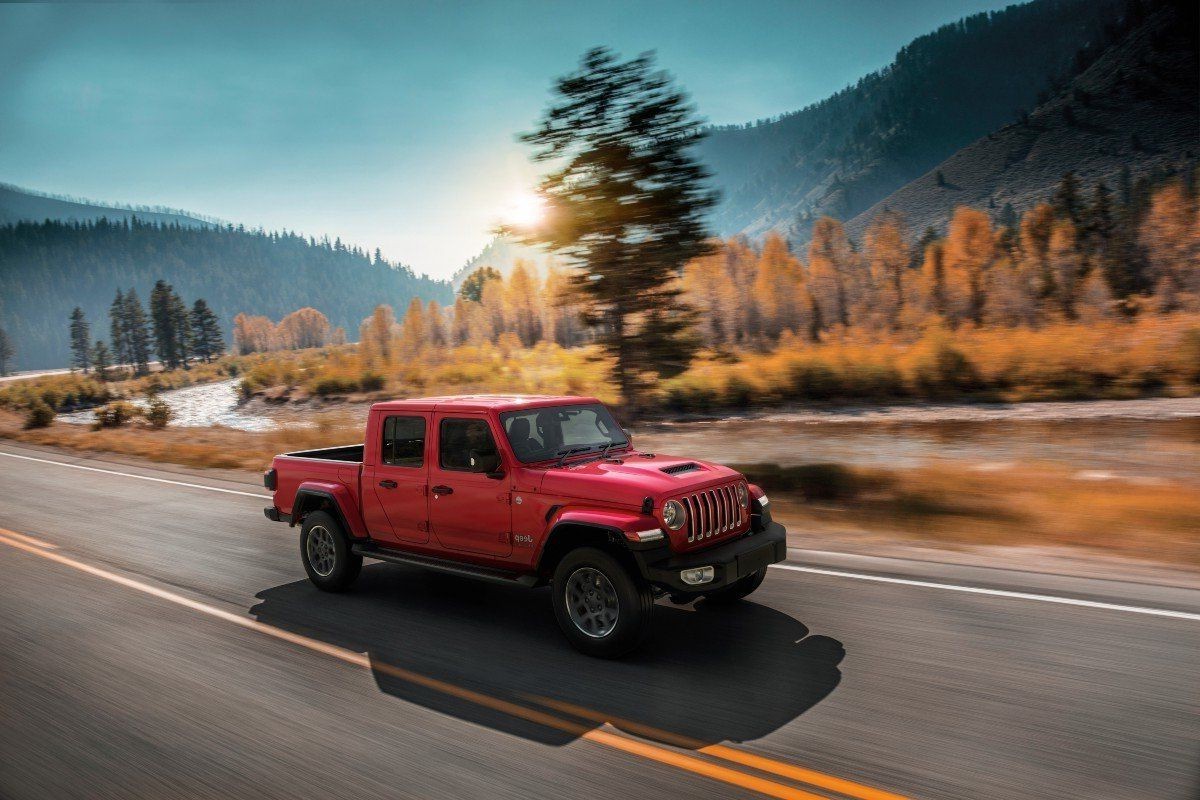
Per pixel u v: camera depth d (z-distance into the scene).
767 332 64.81
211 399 60.84
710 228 12.29
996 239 65.88
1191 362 23.00
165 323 182.12
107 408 32.34
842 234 79.88
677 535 5.18
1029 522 8.98
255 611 6.81
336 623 6.38
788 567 7.52
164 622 6.56
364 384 47.59
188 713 4.71
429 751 4.11
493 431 5.99
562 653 5.51
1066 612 5.84
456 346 84.38
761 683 4.82
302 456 7.98
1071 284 49.84
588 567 5.39
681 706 4.54
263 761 4.07
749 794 3.57
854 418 23.44
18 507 13.02
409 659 5.50
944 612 5.99
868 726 4.17
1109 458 14.21
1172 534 8.09
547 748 4.09
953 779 3.60
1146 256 49.91
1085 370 24.55
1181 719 4.08
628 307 12.64
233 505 12.61
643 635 5.22
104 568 8.57
